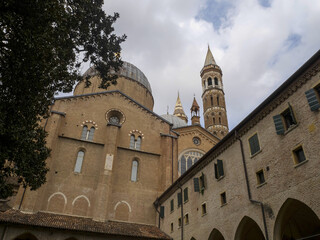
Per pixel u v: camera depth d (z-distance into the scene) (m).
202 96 79.06
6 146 14.60
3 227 27.56
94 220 33.19
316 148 16.06
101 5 20.91
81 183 35.88
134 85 55.34
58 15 14.67
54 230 28.92
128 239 31.27
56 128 37.00
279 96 19.58
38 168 18.31
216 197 25.50
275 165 19.09
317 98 16.59
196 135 49.62
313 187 15.71
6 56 13.57
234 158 24.03
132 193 37.81
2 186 15.52
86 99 41.56
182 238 29.89
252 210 20.44
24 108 15.19
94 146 38.84
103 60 21.52
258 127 21.69
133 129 42.31
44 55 14.20
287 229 22.58
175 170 41.31
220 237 25.48
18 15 13.11
